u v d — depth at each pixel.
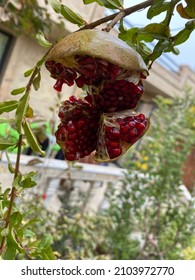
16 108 0.17
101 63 0.14
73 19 0.16
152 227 0.80
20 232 0.17
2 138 0.17
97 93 0.15
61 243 0.60
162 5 0.16
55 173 0.79
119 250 0.76
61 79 0.16
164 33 0.17
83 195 0.92
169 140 0.80
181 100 0.86
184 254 0.69
